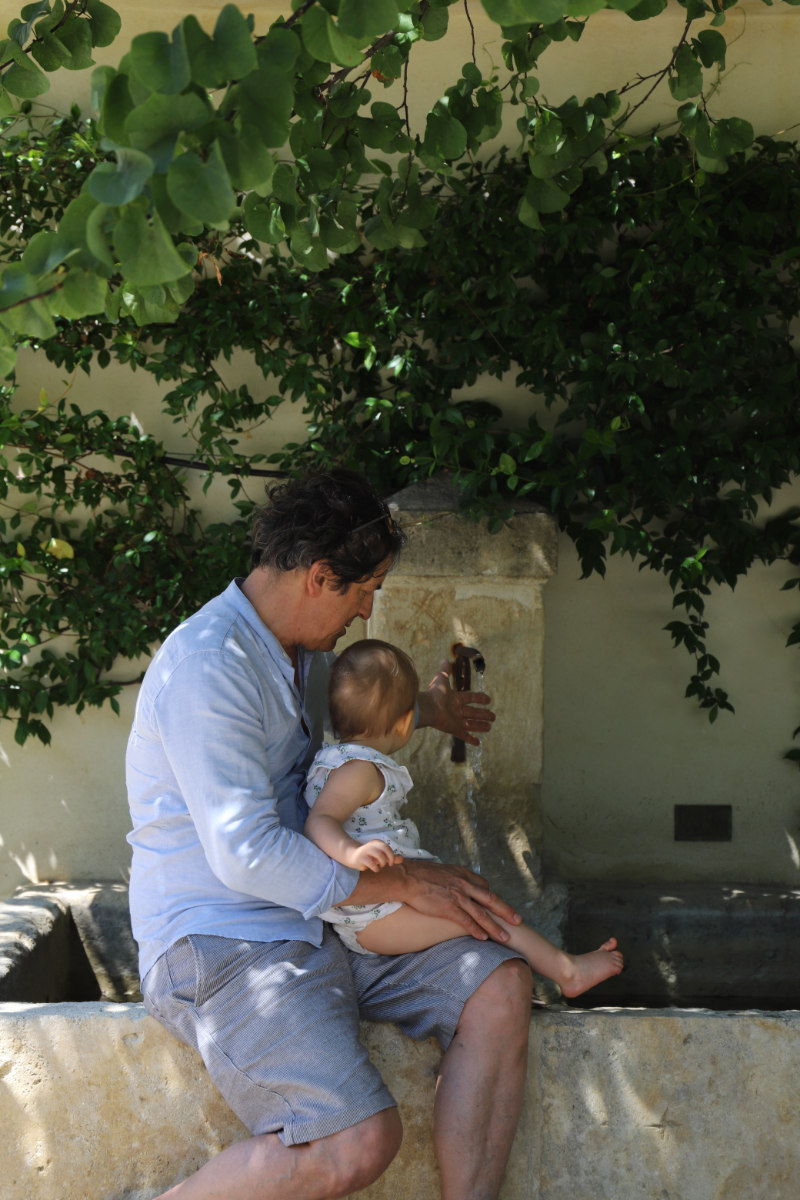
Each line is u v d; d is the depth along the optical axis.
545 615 3.69
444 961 1.97
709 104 3.54
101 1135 2.04
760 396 3.38
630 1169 2.09
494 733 3.21
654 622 3.69
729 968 3.47
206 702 1.81
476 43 3.55
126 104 1.37
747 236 3.41
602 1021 2.09
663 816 3.71
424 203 2.07
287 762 2.06
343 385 3.54
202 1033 1.83
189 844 1.90
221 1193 1.75
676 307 3.49
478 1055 1.90
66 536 3.67
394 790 2.09
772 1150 2.08
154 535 3.52
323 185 1.99
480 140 2.04
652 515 3.41
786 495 3.63
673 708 3.71
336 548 1.98
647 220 3.40
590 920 3.46
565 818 3.72
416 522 3.10
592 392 3.32
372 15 1.47
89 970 3.48
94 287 1.41
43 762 3.72
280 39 1.43
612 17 3.49
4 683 3.58
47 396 3.69
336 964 1.92
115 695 3.70
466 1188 1.86
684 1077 2.09
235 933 1.85
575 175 2.16
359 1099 1.73
